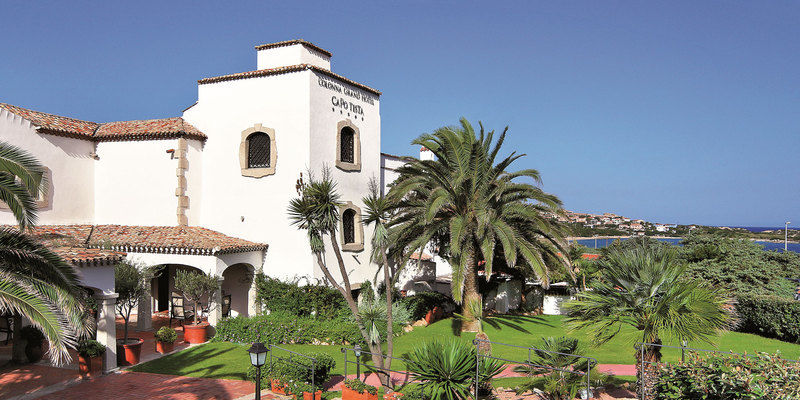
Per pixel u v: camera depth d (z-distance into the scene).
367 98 25.91
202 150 24.12
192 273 19.02
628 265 12.14
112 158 24.27
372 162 26.16
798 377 8.82
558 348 13.12
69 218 23.31
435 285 32.31
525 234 22.02
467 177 20.75
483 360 12.33
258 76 22.98
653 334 11.46
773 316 23.59
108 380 14.52
